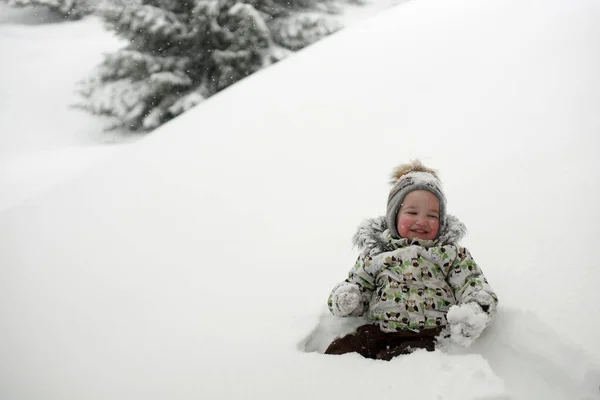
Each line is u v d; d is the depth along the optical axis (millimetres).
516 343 1345
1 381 1688
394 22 4875
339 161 2910
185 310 1943
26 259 2713
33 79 10516
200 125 4070
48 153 7336
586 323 1342
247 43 7711
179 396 1415
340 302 1495
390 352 1425
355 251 2055
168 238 2619
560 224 1764
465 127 2736
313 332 1617
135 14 7445
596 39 3002
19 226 3193
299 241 2264
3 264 2697
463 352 1383
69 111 9328
